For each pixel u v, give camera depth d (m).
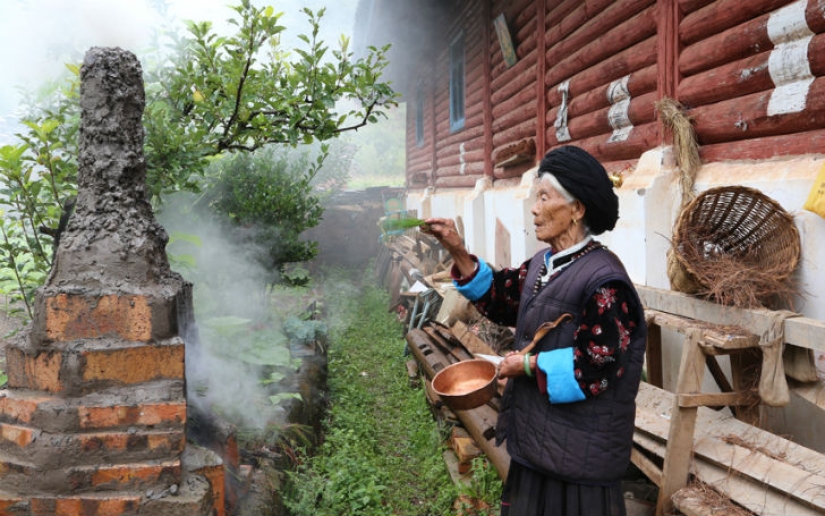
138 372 2.50
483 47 9.34
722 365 3.69
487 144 9.24
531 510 2.21
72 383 2.44
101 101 2.62
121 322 2.50
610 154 5.43
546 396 2.15
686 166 4.01
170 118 4.05
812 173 3.14
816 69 3.19
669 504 2.84
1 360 3.54
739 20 3.75
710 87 3.95
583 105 5.82
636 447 3.20
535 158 7.29
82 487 2.38
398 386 6.66
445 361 5.68
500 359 2.53
